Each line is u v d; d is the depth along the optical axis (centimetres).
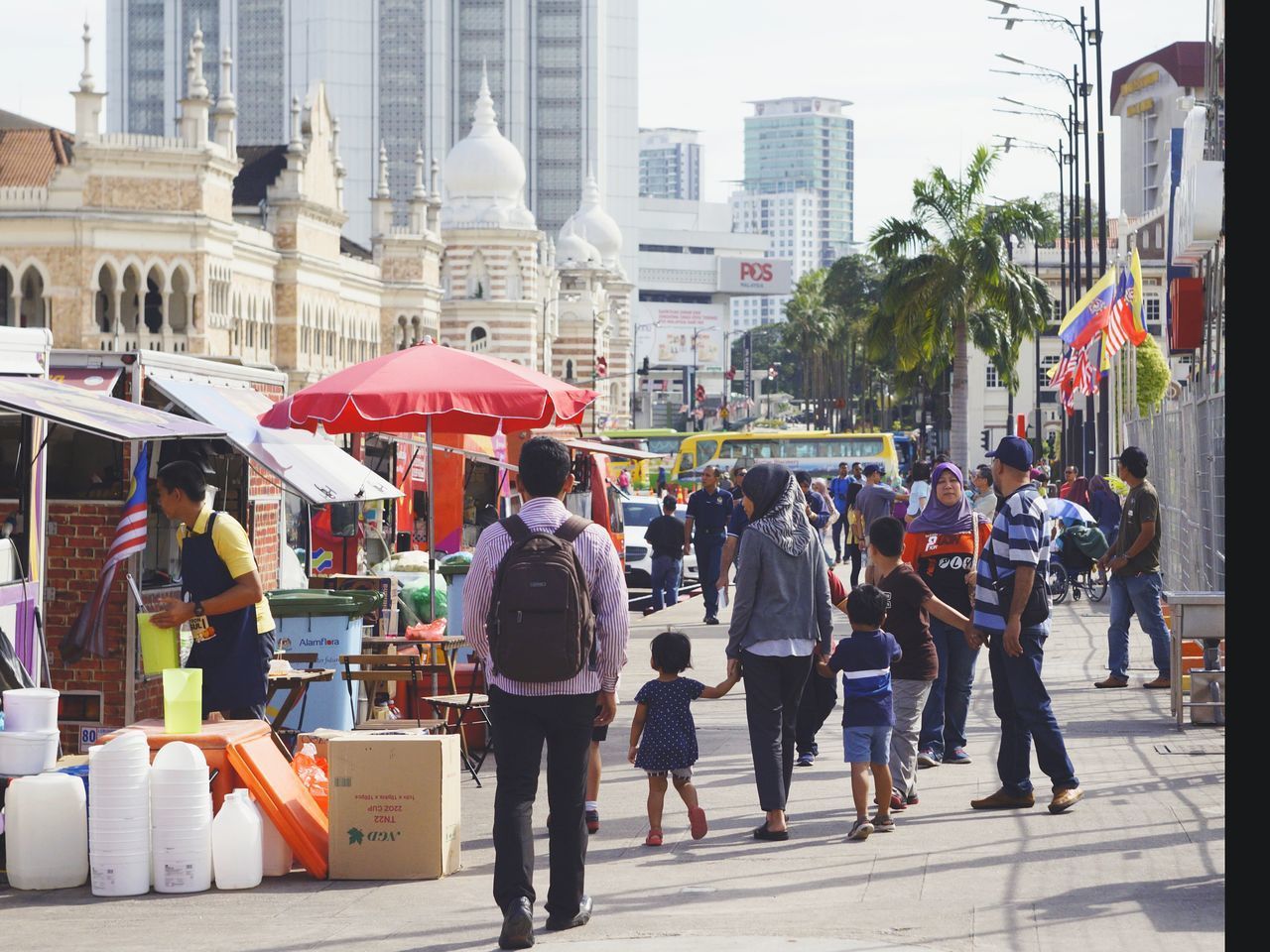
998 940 912
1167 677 2067
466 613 963
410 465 2981
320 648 1602
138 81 19062
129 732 1127
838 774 1534
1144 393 6606
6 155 5672
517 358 9344
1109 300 4388
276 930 980
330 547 2423
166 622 1232
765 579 1232
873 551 1355
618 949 911
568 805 967
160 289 5278
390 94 18788
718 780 1498
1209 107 2473
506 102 19188
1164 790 1366
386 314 7400
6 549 1401
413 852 1121
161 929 987
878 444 8338
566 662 934
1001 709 1324
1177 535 3031
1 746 1132
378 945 938
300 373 6144
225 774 1134
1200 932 916
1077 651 2578
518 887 933
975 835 1218
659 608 3525
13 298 5200
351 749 1123
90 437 1558
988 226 6550
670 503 3544
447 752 1141
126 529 1454
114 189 5203
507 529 964
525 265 9356
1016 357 6688
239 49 18900
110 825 1078
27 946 945
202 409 1653
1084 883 1049
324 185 6469
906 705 1337
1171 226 3584
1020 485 1316
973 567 1559
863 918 973
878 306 6850
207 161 5297
